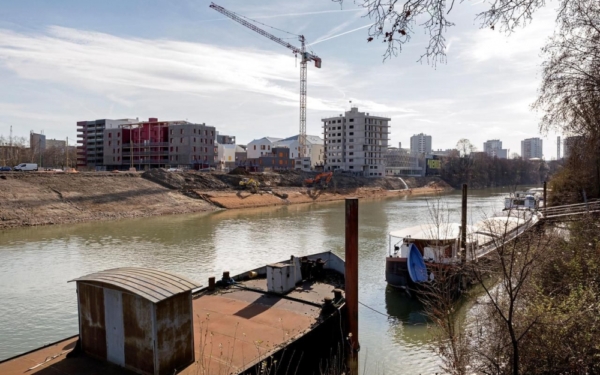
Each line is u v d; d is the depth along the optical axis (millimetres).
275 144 162375
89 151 132375
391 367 15648
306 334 12914
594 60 15227
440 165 173125
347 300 15805
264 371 10094
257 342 12320
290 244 40188
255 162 136250
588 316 9281
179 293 10227
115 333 10359
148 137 114250
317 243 40719
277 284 16781
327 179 104688
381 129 148250
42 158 128750
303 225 53000
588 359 8719
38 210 51531
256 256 34812
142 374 9953
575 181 37500
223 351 11695
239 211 70312
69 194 58156
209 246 38781
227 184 85750
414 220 56562
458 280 19578
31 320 20484
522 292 11047
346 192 105750
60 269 29703
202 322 13930
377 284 26172
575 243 15617
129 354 10148
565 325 8984
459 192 127625
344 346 15312
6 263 31250
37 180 58469
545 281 12789
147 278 10633
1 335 18766
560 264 13156
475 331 14109
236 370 10523
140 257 33844
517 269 11273
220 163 130500
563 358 8992
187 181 80062
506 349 10133
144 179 74688
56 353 11102
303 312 14891
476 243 22859
